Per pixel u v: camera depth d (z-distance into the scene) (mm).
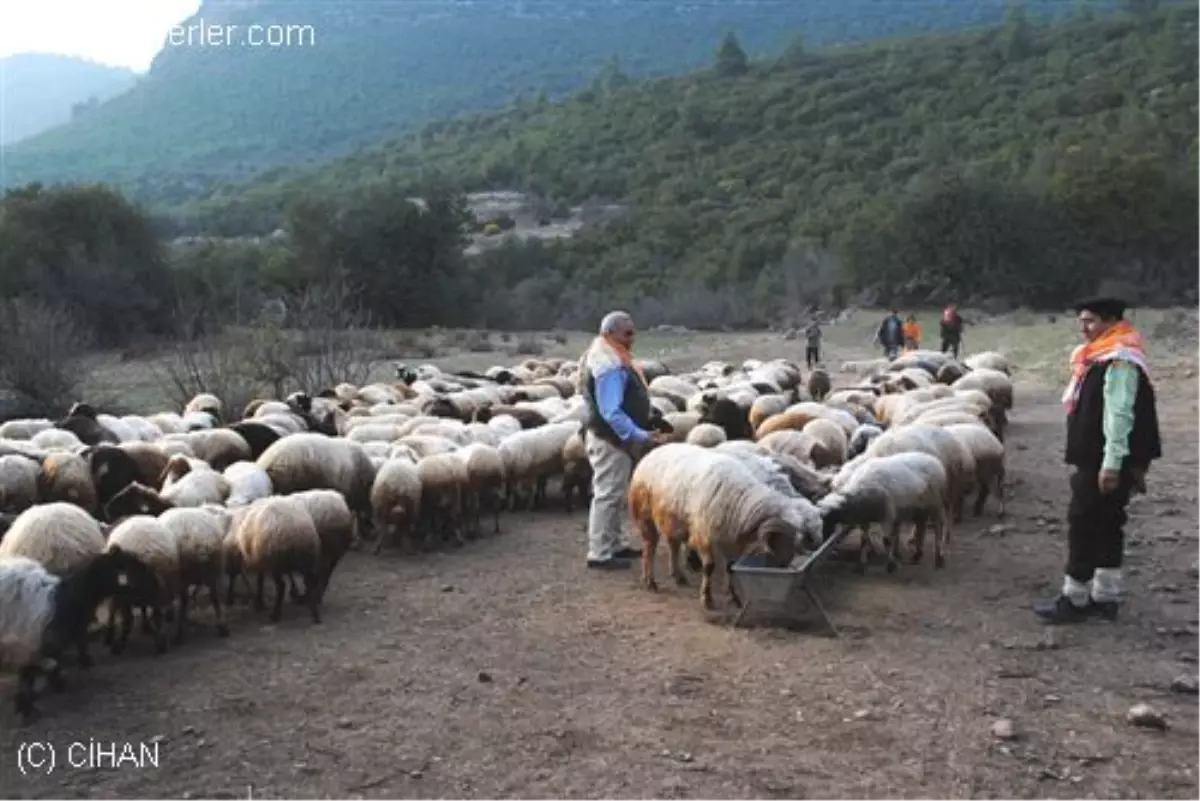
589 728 7125
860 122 96312
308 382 26609
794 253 63906
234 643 8859
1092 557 8875
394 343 46781
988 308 57000
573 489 14227
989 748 6734
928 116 91938
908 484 10266
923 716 7191
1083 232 58281
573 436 13719
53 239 49500
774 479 9727
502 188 101750
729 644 8602
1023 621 9023
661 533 10141
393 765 6668
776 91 110375
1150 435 8734
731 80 123875
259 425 14117
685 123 105250
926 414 14234
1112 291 56250
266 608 9773
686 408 18125
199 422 16484
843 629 8867
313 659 8461
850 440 13945
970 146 80250
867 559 10727
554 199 94250
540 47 196125
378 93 151625
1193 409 20688
